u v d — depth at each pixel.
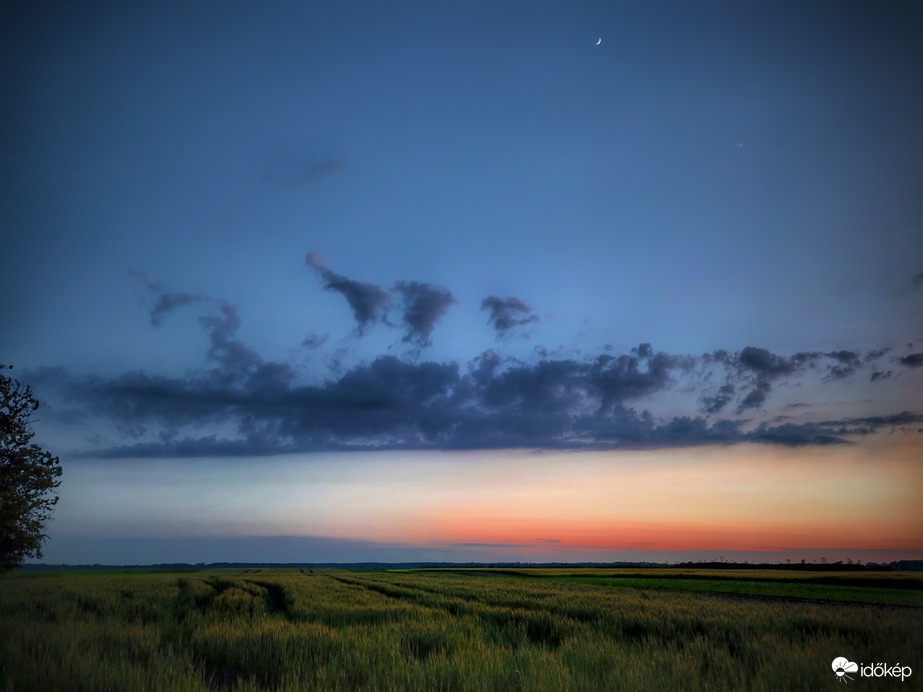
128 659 9.96
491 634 15.55
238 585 40.72
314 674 9.57
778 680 8.98
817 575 64.50
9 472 19.11
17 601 19.66
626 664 10.20
